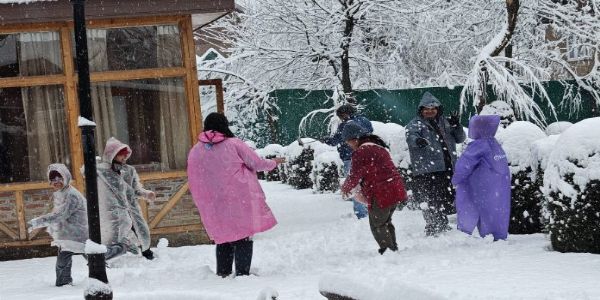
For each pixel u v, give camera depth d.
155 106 11.73
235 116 29.50
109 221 9.22
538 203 10.34
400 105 24.69
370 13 22.70
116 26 11.52
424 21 23.62
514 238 9.99
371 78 25.83
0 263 10.74
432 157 10.48
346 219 13.37
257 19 23.75
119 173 9.39
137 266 9.54
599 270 7.25
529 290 6.44
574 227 8.32
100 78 11.46
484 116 9.77
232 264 8.46
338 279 3.35
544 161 10.05
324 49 23.45
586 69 27.05
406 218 12.73
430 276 7.39
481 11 24.47
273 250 10.28
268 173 27.27
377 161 9.22
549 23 24.72
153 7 11.04
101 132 11.56
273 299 3.32
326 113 25.17
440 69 26.25
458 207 9.89
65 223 8.34
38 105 11.37
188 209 11.60
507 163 9.85
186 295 3.56
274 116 27.72
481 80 20.75
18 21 10.69
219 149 8.32
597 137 8.26
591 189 8.16
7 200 11.15
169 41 11.70
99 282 4.49
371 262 8.52
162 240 10.33
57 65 11.41
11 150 11.32
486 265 7.86
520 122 10.76
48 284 8.60
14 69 11.31
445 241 9.81
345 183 9.31
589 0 24.27
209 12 11.30
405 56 26.11
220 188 8.23
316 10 22.86
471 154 9.68
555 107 25.23
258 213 8.30
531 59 24.72
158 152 11.73
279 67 24.67
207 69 25.83
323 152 19.83
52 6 10.74
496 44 20.84
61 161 11.41
